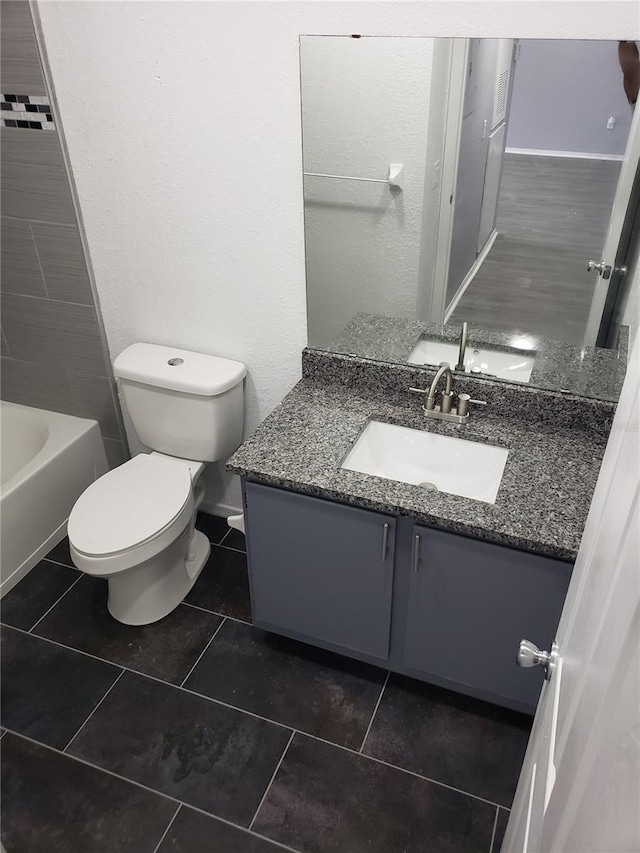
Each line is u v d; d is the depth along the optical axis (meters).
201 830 1.81
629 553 0.65
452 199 1.81
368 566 1.88
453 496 1.73
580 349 1.89
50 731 2.04
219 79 1.88
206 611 2.44
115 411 2.73
